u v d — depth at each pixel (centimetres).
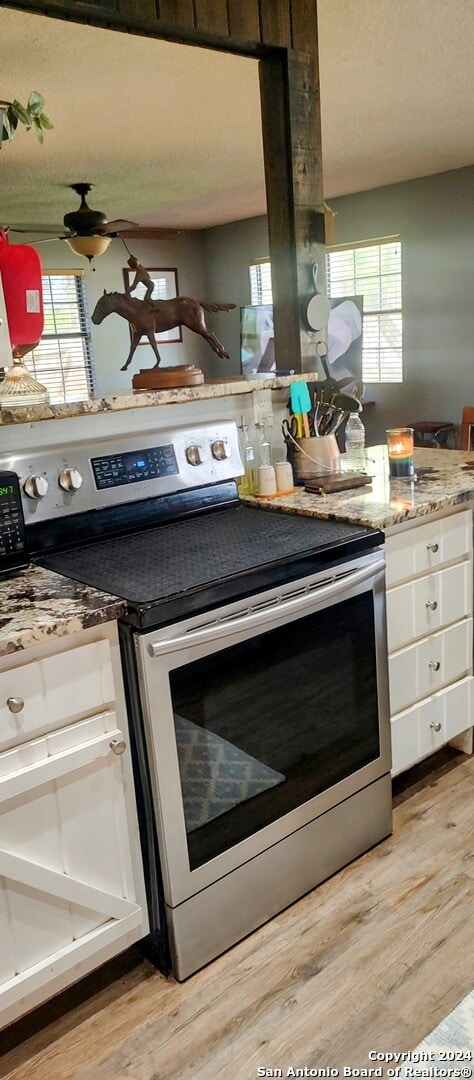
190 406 216
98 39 273
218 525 202
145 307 232
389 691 201
